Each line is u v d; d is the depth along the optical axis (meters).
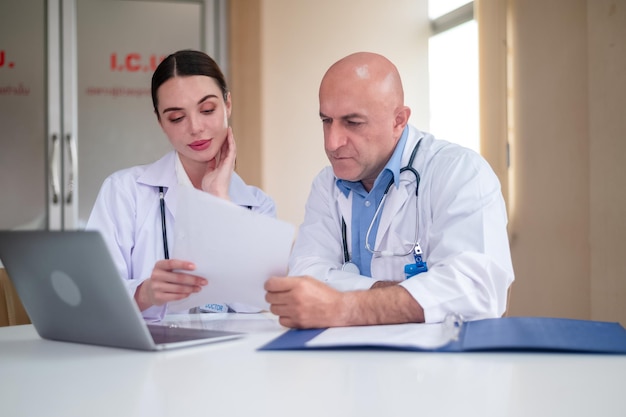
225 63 4.35
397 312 1.31
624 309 2.75
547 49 3.21
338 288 1.56
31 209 4.05
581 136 3.04
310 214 1.91
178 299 1.35
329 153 1.68
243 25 4.34
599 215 2.86
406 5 4.32
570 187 3.10
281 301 1.27
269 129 4.16
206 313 1.68
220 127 1.85
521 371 0.91
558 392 0.81
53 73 4.06
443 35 4.25
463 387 0.83
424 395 0.80
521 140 3.39
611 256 2.81
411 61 4.32
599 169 2.86
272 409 0.75
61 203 4.07
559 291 3.15
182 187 1.26
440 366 0.95
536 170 3.29
